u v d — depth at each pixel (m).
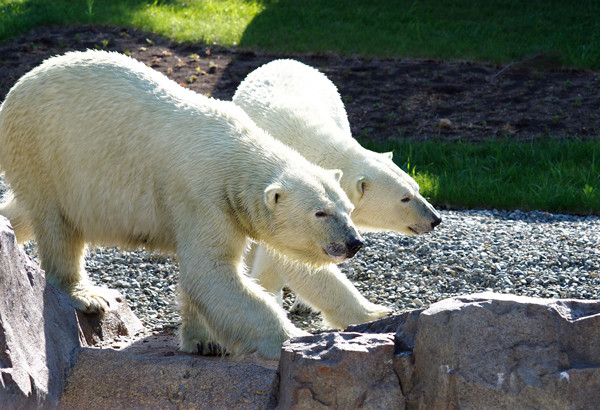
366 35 30.12
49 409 6.90
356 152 11.11
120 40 28.81
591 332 6.26
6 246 6.88
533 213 16.86
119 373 7.50
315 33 30.20
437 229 14.76
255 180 8.70
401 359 6.40
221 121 9.03
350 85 26.33
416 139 22.28
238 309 8.30
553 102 24.48
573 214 17.00
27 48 27.80
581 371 6.09
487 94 25.42
